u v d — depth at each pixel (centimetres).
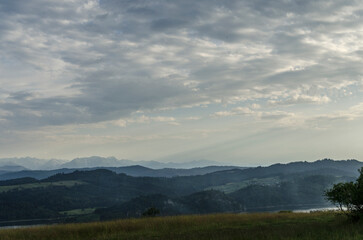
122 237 1877
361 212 2047
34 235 2092
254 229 1927
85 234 2100
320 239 1412
